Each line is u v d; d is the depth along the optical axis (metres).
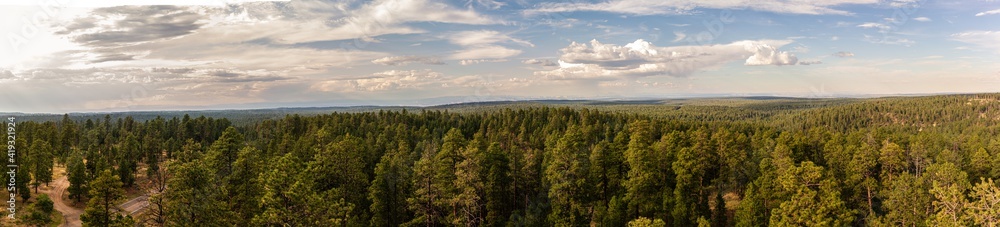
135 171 127.44
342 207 56.88
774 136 122.31
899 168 74.88
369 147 101.19
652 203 69.44
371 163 93.81
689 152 73.50
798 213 54.41
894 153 73.06
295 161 62.94
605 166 77.25
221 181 55.66
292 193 49.41
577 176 72.62
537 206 77.88
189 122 165.25
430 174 69.25
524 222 72.81
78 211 92.75
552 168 72.88
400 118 165.12
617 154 81.06
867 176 72.81
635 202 70.12
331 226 51.97
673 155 83.44
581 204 72.19
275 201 49.69
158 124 169.62
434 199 69.50
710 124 170.12
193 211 49.31
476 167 71.19
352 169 74.19
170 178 54.47
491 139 127.38
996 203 48.03
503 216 77.81
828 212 52.81
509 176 80.12
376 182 71.56
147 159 141.88
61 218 87.94
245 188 57.88
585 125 136.75
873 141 90.50
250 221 54.03
